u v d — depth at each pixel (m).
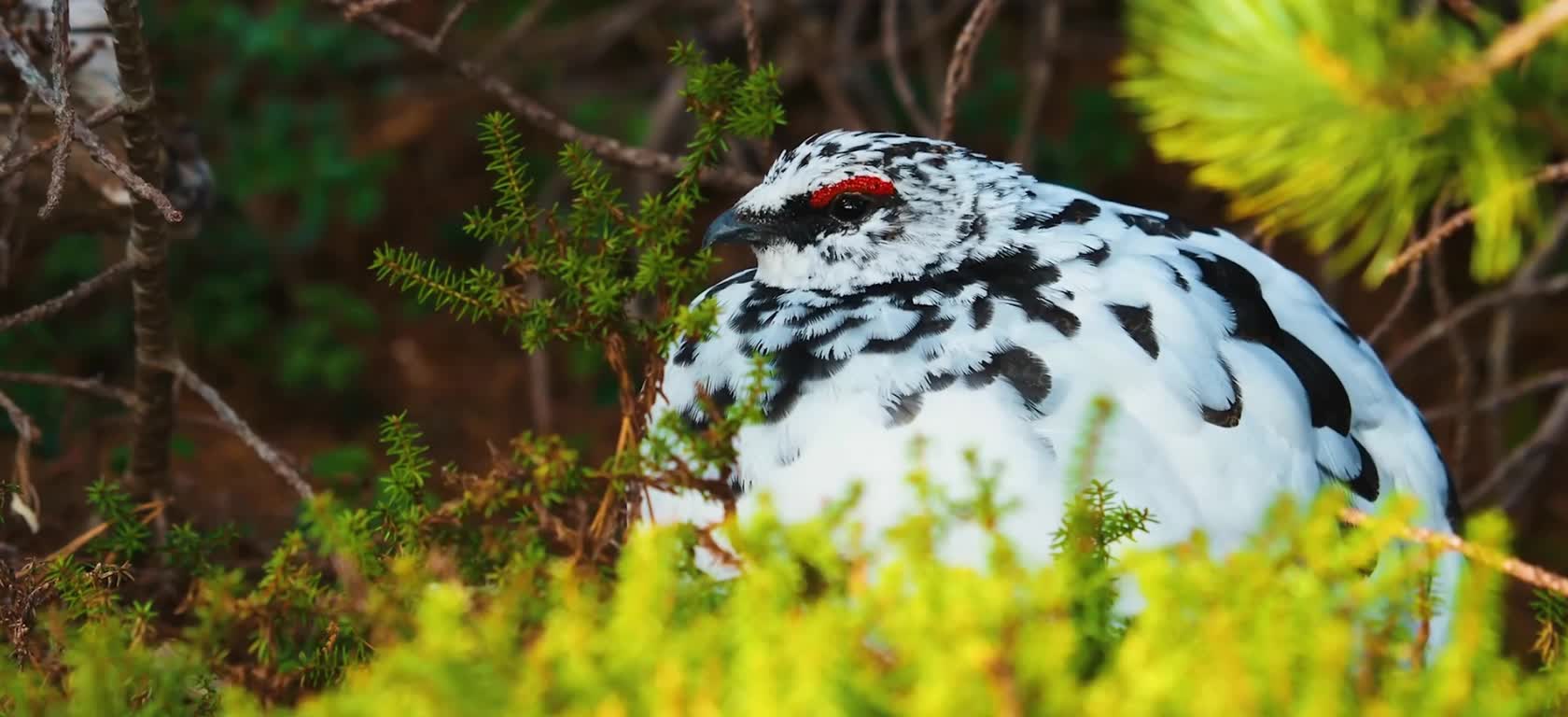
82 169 9.08
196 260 14.51
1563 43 6.62
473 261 15.72
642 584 5.10
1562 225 11.52
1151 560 5.12
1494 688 4.87
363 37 15.67
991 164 7.79
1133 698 4.54
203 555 7.53
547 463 6.36
